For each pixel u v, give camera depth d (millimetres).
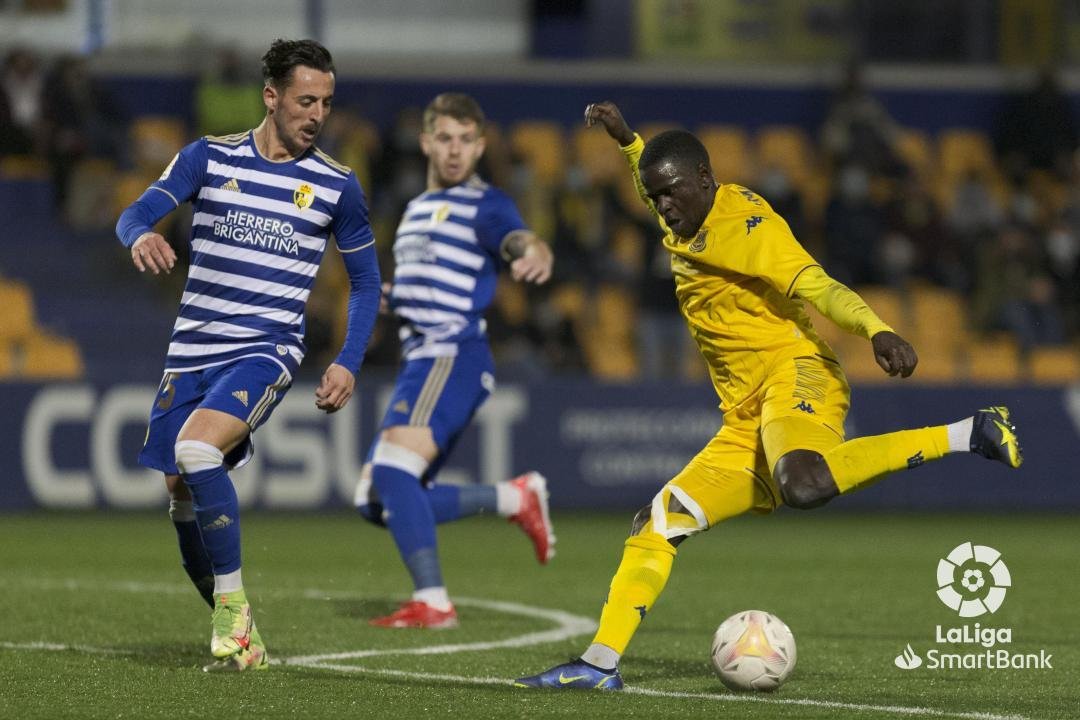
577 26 72750
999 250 63719
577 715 17141
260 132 20250
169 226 59156
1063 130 69812
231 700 18000
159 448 20531
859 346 61250
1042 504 55000
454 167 26828
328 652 22500
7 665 20734
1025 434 54812
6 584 31703
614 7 72938
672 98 73125
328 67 19938
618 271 62250
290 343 20406
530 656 22297
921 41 74250
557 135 70125
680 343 57844
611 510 53656
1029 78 73938
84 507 49812
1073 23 73938
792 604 29891
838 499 55625
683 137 18844
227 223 19984
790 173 70562
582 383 52156
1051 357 62719
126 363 60656
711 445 19297
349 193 20375
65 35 66688
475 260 26812
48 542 41250
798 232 62188
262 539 43062
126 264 63031
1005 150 70438
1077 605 29750
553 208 61531
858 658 22594
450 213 26828
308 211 20141
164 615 26703
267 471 50125
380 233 59031
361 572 35062
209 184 20000
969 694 19203
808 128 73625
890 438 17594
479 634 24859
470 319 26859
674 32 73312
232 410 19547
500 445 51531
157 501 50125
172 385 20391
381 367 53000
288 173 20109
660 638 24891
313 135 20047
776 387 18672
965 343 62812
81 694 18391
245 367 19922
